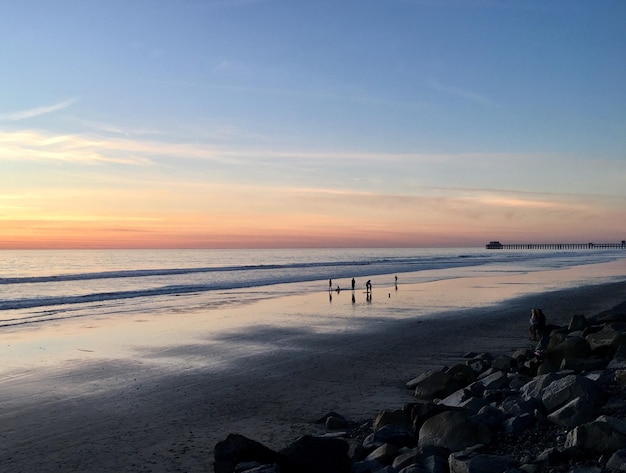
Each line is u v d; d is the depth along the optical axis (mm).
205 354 19969
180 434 11273
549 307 32531
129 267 101875
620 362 12820
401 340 22234
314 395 14094
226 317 30625
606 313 22922
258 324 27688
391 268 91500
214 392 14609
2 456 10180
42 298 41969
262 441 10664
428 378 13820
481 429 8672
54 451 10398
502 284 52375
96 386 15398
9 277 67188
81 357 19562
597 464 6785
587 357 13969
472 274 70625
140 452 10266
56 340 23188
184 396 14266
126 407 13344
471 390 12297
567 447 7434
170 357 19469
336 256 189875
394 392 14242
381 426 10266
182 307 35812
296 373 16703
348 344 21578
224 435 11141
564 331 19453
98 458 9992
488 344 20984
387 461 8359
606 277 60500
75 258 158500
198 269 86000
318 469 7879
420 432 9164
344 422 11359
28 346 21781
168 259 153000
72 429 11711
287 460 7984
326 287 52250
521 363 15250
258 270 85500
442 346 20719
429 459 7742
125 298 42156
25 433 11469
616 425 7582
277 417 12289
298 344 21797
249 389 14852
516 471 6906
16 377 16531
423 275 69750
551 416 9172
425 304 35875
